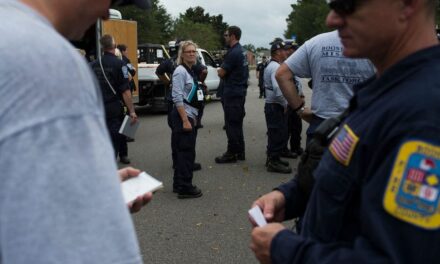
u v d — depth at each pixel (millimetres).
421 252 954
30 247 795
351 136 1122
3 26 841
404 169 979
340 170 1144
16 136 793
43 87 818
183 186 5336
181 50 5277
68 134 831
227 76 6996
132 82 9766
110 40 5926
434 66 1049
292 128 7566
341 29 1180
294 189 1696
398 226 980
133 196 1560
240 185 5945
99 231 854
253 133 10141
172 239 4184
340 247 1112
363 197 1054
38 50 836
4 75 805
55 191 809
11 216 793
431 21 1117
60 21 1001
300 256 1163
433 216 949
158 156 7762
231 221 4625
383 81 1109
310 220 1279
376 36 1113
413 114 996
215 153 7926
